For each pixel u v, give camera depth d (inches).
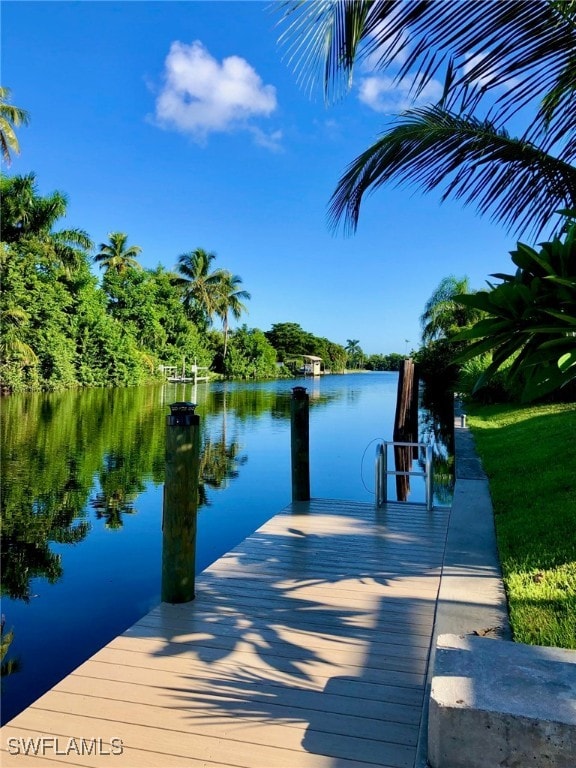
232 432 510.3
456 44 77.7
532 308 56.6
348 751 69.3
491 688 58.8
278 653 95.5
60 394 843.4
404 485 300.0
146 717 76.9
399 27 75.2
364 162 143.6
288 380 1774.1
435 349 892.6
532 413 421.1
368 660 93.0
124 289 1243.8
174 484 116.3
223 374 1712.6
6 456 343.9
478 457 282.0
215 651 96.3
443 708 57.0
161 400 793.6
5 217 773.3
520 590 113.4
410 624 106.9
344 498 269.7
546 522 155.9
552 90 93.4
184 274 1503.4
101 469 309.0
